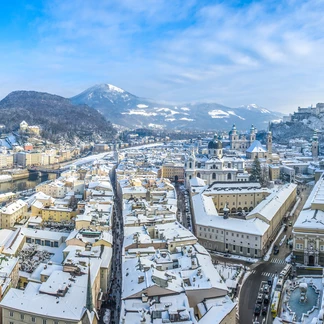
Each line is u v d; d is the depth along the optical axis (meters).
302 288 146.38
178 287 149.00
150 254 187.50
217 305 141.00
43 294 140.88
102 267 175.88
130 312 134.50
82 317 131.50
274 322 136.75
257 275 194.88
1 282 157.12
